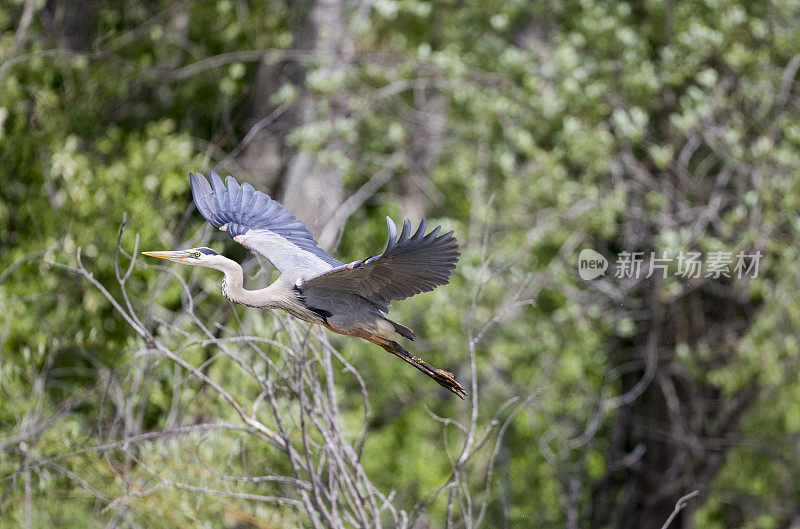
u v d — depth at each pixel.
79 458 10.26
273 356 11.00
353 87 16.84
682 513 17.28
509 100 15.94
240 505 10.27
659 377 16.53
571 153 15.33
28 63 14.83
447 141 17.34
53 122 14.67
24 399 12.09
